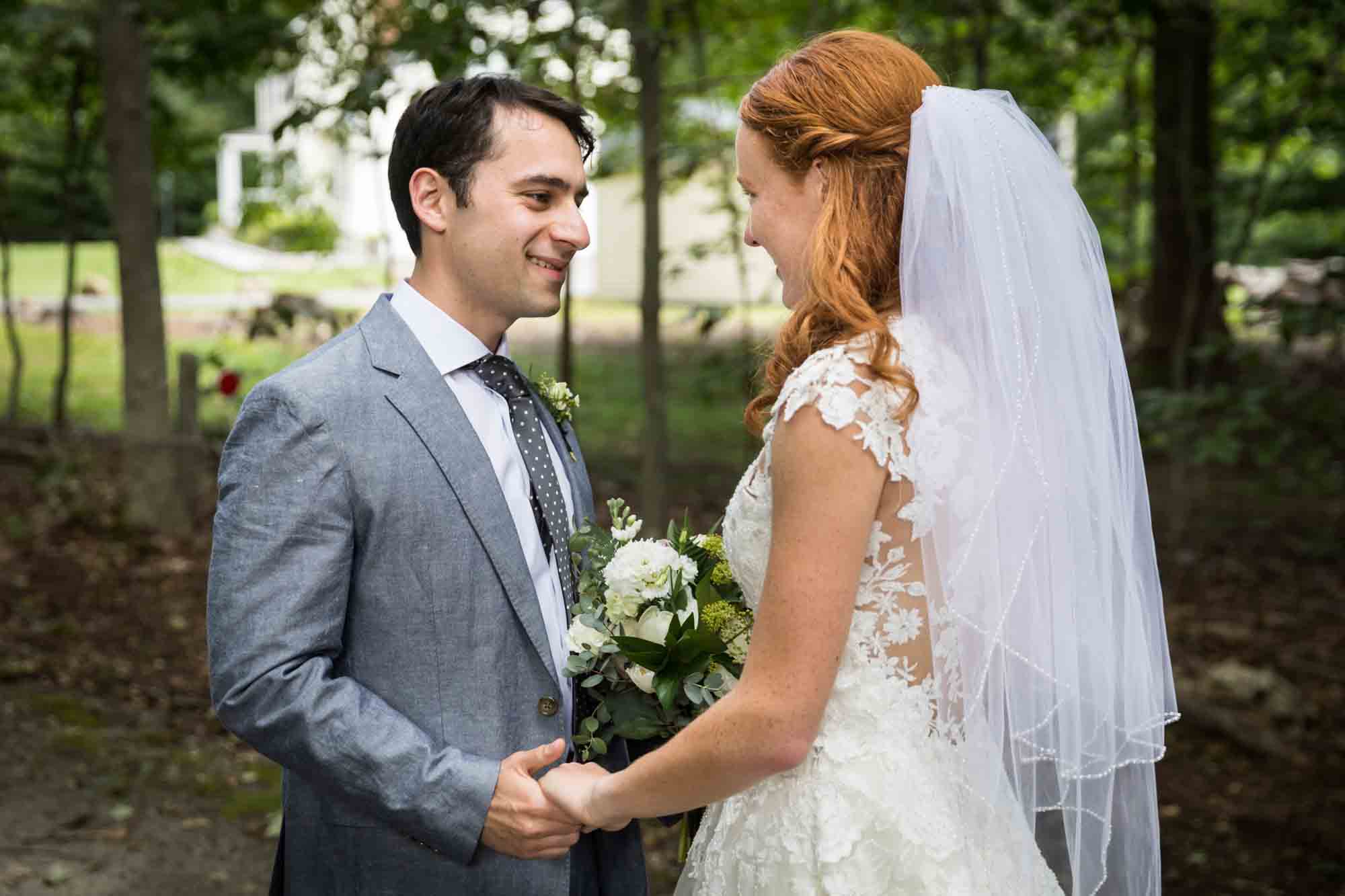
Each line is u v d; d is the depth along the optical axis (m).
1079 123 10.81
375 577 1.73
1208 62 9.43
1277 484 7.59
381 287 18.19
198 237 27.20
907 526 1.65
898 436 1.60
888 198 1.70
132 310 6.49
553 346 15.46
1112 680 1.73
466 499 1.76
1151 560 1.84
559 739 1.81
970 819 1.69
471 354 1.87
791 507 1.58
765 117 1.73
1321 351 11.68
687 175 5.59
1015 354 1.65
